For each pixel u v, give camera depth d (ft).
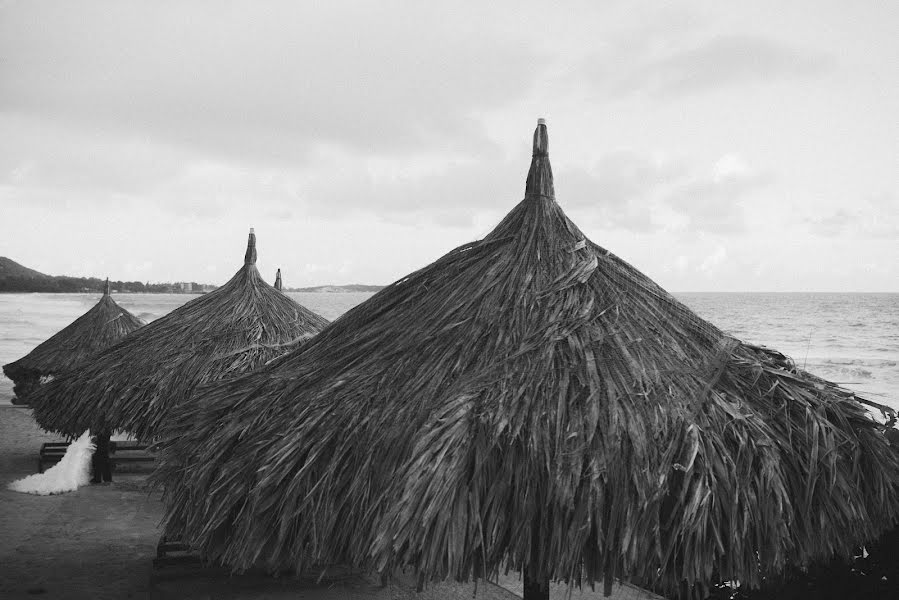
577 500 8.63
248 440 11.32
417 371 10.50
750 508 8.84
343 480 9.84
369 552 8.87
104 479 26.35
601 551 8.50
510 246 12.17
